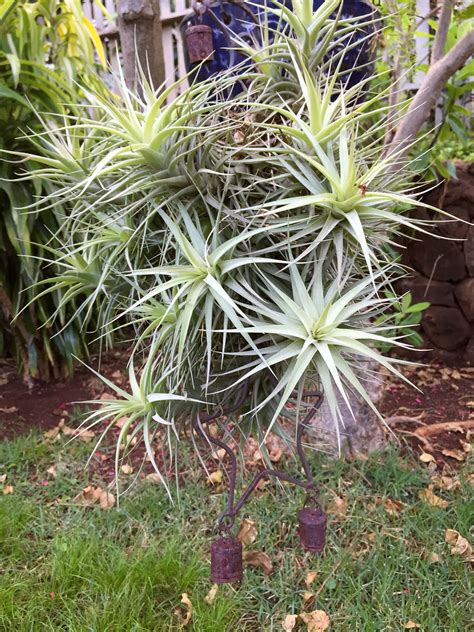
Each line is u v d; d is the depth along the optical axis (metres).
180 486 1.85
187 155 0.74
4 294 2.50
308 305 0.69
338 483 1.78
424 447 2.05
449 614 1.34
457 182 2.67
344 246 0.75
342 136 0.69
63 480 1.95
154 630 1.31
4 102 2.25
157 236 0.85
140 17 1.74
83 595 1.43
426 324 2.84
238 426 0.89
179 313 0.75
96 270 0.93
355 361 0.88
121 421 2.31
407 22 2.31
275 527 1.65
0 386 2.75
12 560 1.54
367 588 1.44
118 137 0.78
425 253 2.78
